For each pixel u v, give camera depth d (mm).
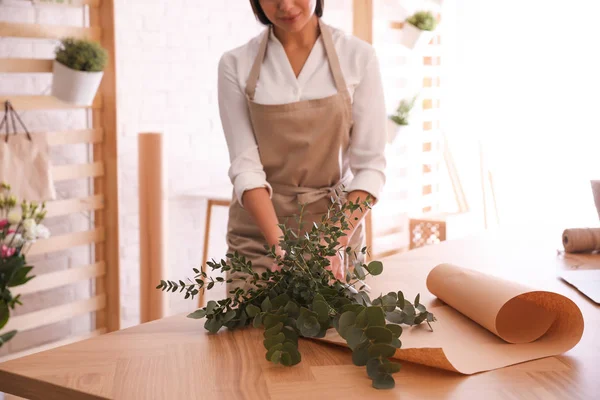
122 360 1267
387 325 1236
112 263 3557
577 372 1195
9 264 2869
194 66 4363
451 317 1469
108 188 3510
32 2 3197
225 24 4539
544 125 6105
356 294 1381
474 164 6406
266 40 2113
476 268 1902
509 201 6242
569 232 2074
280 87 2090
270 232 1953
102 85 3434
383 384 1132
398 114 5191
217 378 1180
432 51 6008
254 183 2020
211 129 4512
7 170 3086
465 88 6395
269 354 1238
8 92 3385
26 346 3529
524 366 1224
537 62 6098
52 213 3301
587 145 5961
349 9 5410
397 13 5473
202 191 4359
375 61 2107
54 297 3635
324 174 2141
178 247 4344
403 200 5840
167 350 1316
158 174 3705
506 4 6180
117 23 3898
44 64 3164
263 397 1101
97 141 3439
